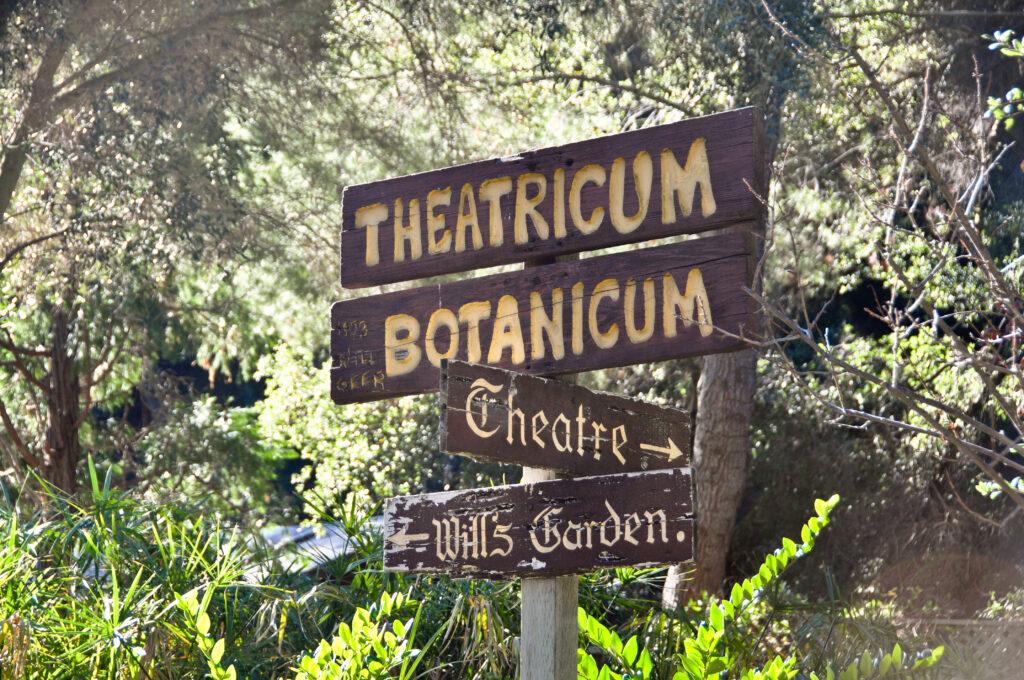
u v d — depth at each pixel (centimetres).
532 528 310
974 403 911
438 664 532
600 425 324
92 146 1003
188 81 1005
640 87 1215
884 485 1192
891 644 581
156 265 1112
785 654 572
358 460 1405
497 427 300
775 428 1267
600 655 529
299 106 1100
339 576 602
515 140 1216
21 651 445
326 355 1537
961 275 888
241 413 1623
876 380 412
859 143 1065
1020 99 468
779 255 1127
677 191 311
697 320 303
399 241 353
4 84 1001
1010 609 736
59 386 1250
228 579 514
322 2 1060
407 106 1182
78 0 972
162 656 488
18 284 1157
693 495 290
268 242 1155
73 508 639
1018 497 412
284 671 514
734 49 1075
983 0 1107
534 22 1134
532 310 326
